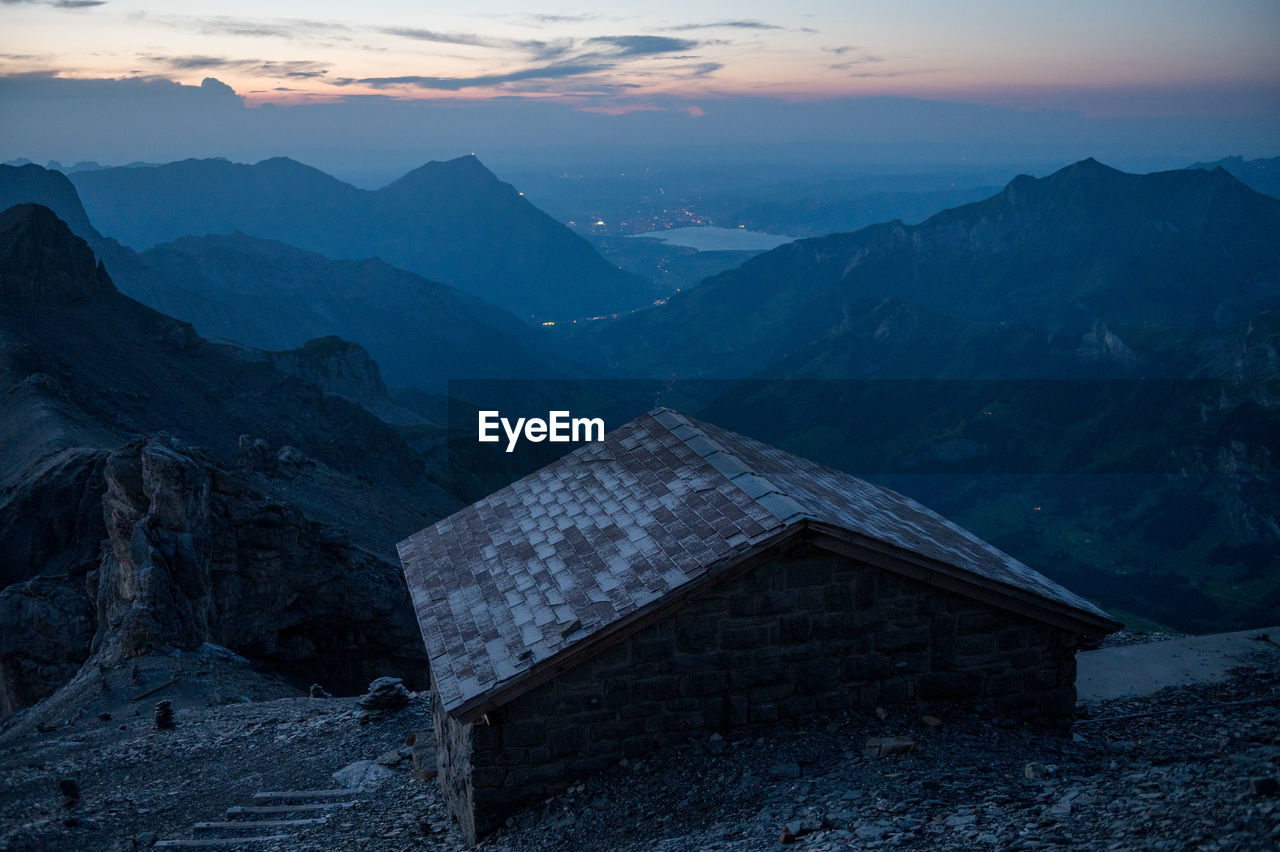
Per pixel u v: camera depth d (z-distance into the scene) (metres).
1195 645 19.45
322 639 48.16
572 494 16.00
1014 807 9.48
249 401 121.38
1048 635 13.70
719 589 12.52
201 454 45.34
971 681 13.45
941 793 10.45
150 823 14.76
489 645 12.71
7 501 56.41
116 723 24.42
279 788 16.16
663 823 11.09
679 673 12.56
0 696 45.19
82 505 56.19
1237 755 10.14
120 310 123.06
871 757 11.87
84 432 73.25
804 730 12.67
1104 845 7.68
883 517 14.97
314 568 46.75
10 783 17.12
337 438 122.50
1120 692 16.92
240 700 30.66
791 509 12.54
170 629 36.62
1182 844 7.23
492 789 12.20
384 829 13.54
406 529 78.94
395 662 49.69
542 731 12.24
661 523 13.83
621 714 12.45
